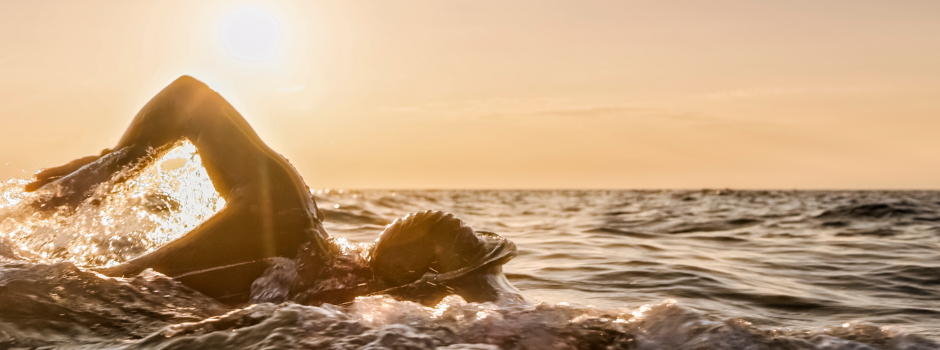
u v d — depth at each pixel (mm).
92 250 3531
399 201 22656
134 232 3658
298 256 3322
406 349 2277
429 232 3242
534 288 4762
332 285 3201
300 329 2453
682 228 11844
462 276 3176
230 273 3248
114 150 3607
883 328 2506
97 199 3533
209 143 3512
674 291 4633
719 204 25812
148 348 2387
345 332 2443
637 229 11516
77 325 2699
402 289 3139
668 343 2381
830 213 15852
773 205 23922
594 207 23656
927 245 8141
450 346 2348
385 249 3244
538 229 11164
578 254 6863
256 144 3562
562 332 2488
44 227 3486
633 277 5258
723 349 2271
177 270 3244
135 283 3129
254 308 2727
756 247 7988
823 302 4273
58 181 3471
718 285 4891
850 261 6535
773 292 4617
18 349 2453
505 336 2447
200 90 3680
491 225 12312
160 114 3605
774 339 2361
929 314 3922
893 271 5773
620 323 2572
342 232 8219
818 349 2293
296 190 3500
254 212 3342
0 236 3430
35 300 2809
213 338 2408
